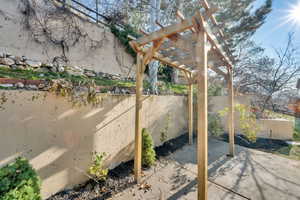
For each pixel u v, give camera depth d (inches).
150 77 211.6
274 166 139.9
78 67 188.5
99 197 95.3
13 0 139.0
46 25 162.7
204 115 82.7
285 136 218.2
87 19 204.7
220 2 307.9
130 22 307.6
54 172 91.4
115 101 128.3
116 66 239.3
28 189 63.1
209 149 183.0
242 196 98.0
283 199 95.3
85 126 107.0
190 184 111.0
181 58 142.4
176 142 199.9
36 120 83.9
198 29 83.7
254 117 231.3
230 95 163.3
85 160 107.1
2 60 125.0
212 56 129.0
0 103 71.7
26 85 82.6
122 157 135.0
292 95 344.5
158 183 111.9
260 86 327.0
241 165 141.6
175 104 213.0
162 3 269.6
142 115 159.3
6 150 73.2
